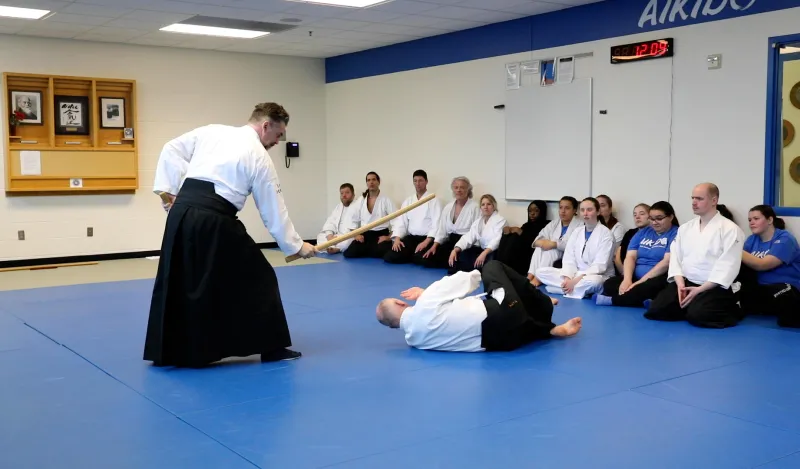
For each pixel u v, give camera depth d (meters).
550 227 7.50
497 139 8.62
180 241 4.15
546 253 7.27
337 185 11.34
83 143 9.46
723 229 5.48
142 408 3.56
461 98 9.05
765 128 6.18
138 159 9.83
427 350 4.62
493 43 8.56
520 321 4.56
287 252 4.35
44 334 5.19
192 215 4.11
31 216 9.17
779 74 6.14
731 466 2.81
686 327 5.30
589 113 7.57
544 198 8.09
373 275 7.95
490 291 4.63
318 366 4.28
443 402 3.61
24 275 8.23
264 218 4.25
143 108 9.84
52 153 9.16
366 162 10.71
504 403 3.58
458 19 8.27
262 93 10.84
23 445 3.08
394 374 4.10
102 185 9.52
